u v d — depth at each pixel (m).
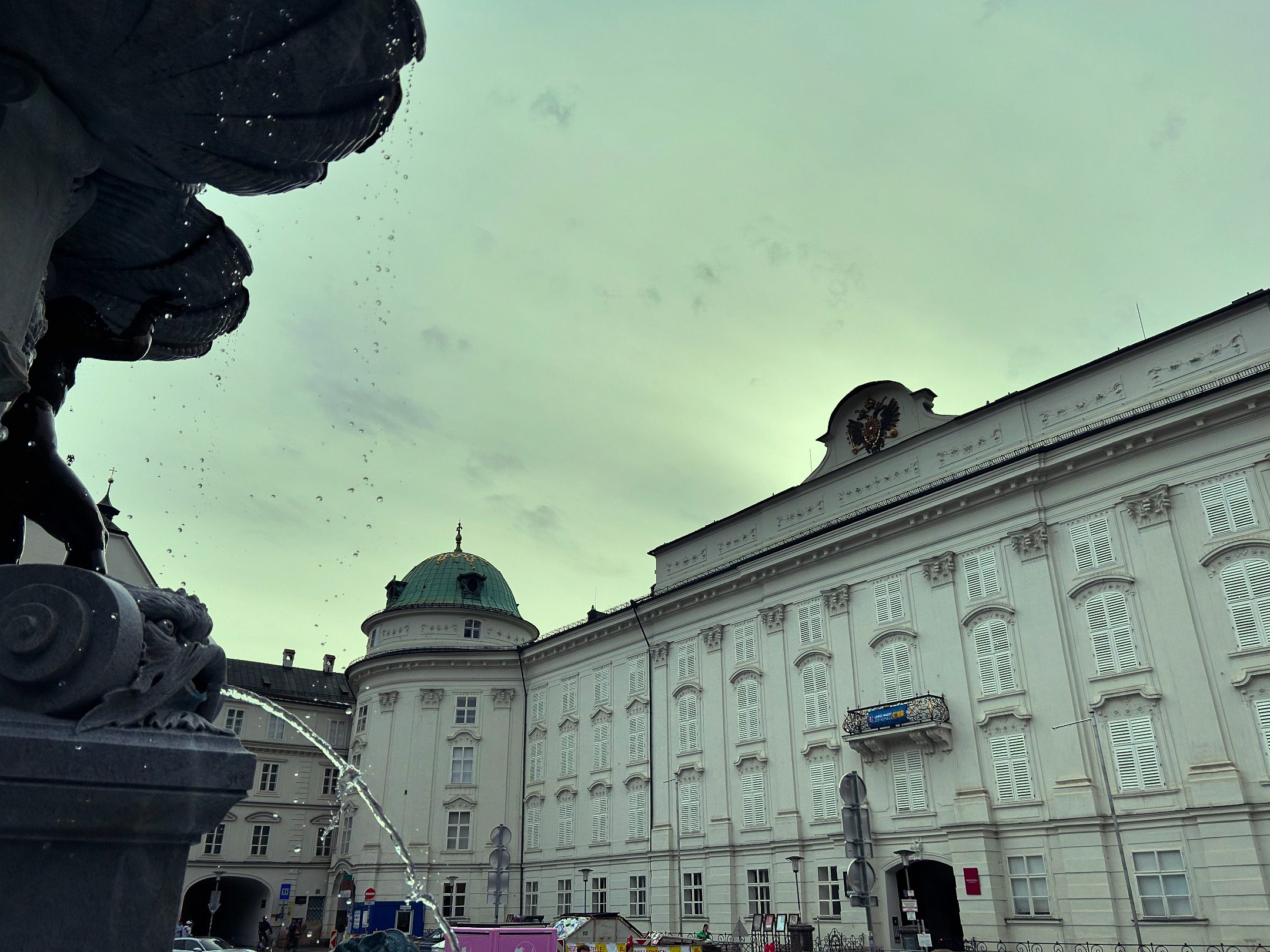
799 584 35.47
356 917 34.53
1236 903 22.11
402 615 53.81
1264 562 23.97
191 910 56.00
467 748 48.06
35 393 4.22
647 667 41.50
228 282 5.17
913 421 34.28
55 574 3.36
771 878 32.81
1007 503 29.66
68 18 3.46
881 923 28.94
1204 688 24.16
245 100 3.91
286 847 53.69
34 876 3.03
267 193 4.67
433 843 46.16
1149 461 26.84
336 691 62.72
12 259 3.62
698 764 37.22
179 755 3.33
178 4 3.41
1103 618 26.64
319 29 3.71
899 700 30.75
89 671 3.24
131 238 4.73
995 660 28.56
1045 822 26.02
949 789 28.42
